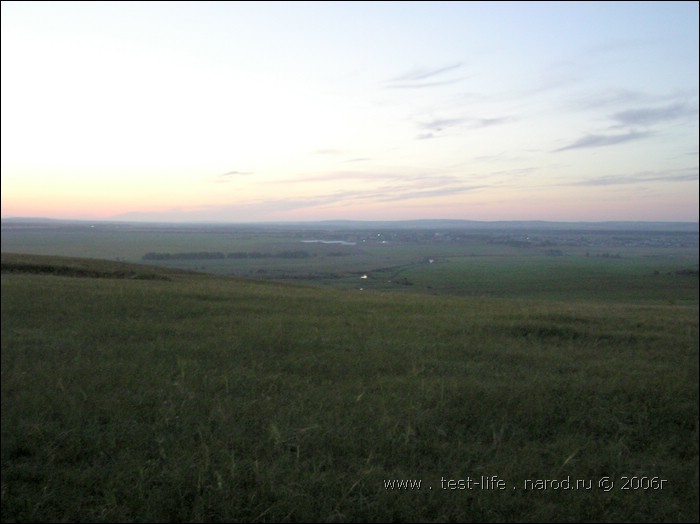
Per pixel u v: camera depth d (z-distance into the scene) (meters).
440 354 9.13
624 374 7.83
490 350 9.39
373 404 6.36
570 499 4.36
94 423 5.66
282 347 9.41
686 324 12.48
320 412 6.06
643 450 5.36
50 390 6.73
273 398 6.58
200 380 7.30
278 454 4.96
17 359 8.19
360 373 7.90
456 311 14.55
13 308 12.40
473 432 5.67
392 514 4.09
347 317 12.93
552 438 5.57
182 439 5.25
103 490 4.33
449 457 4.98
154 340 9.85
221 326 11.22
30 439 5.21
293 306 14.72
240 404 6.28
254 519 4.00
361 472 4.61
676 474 4.79
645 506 4.32
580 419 6.02
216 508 4.09
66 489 4.38
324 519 4.03
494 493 4.39
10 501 4.16
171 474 4.50
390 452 5.09
